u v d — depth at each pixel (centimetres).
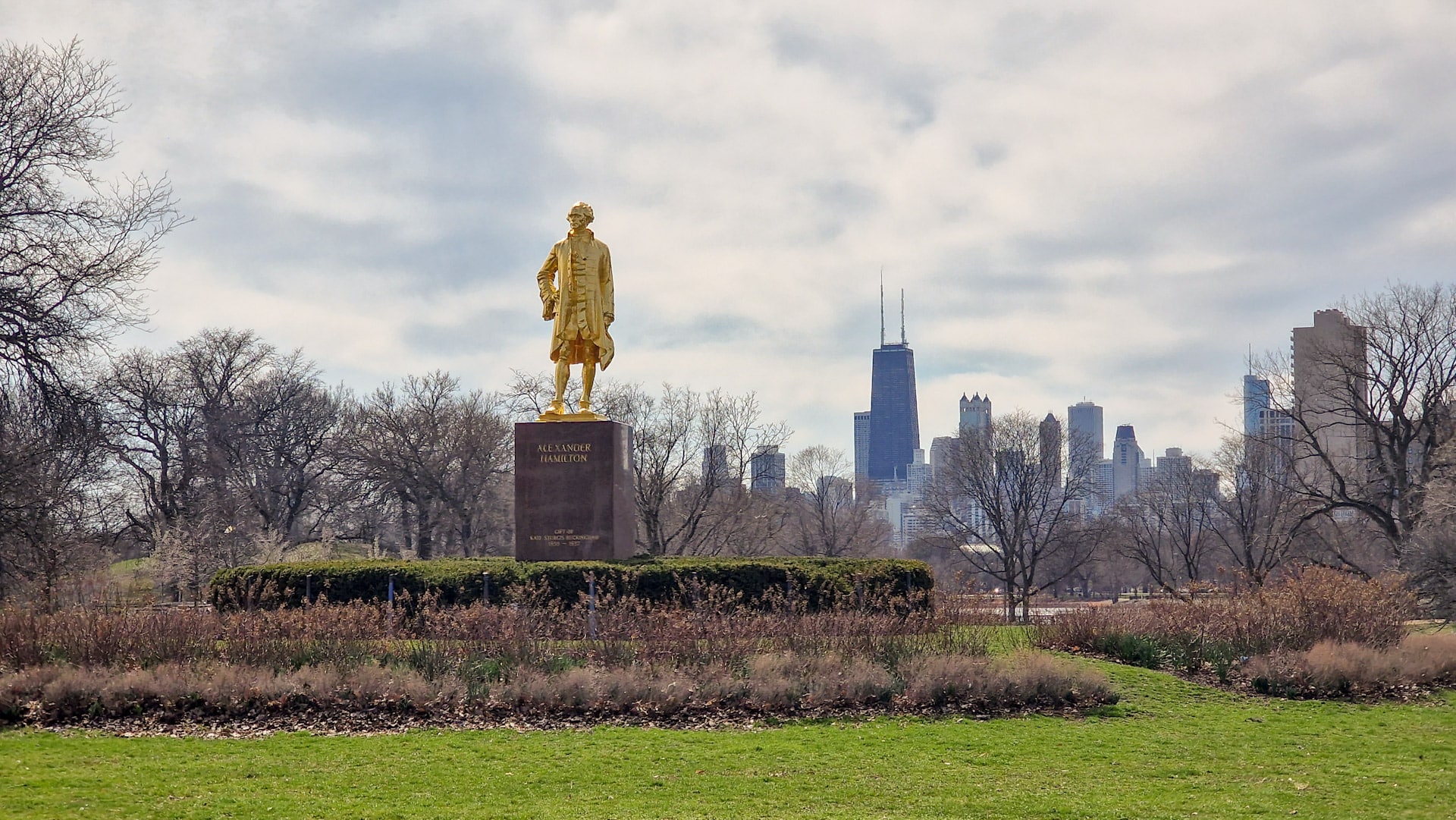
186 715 1492
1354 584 2228
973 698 1625
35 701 1500
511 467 5253
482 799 1145
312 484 5391
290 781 1198
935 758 1336
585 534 2291
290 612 1872
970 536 6531
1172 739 1469
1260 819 1100
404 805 1116
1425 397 4219
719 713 1547
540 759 1308
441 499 5112
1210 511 6206
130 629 1736
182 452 4969
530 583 2078
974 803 1148
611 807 1121
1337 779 1266
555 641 1814
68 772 1209
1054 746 1409
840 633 1839
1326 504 4453
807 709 1573
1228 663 1903
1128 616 2133
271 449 5288
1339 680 1819
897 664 1717
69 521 3194
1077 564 5659
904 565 2272
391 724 1483
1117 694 1686
